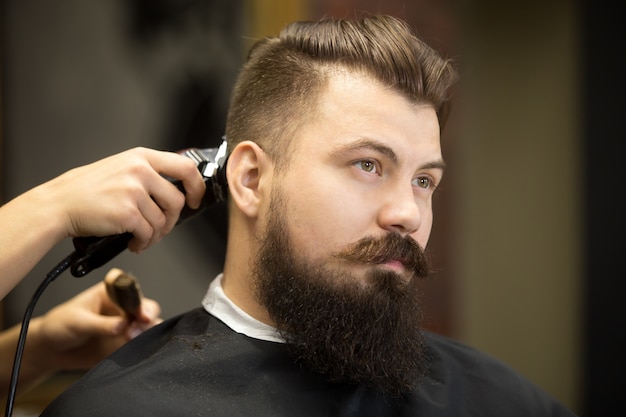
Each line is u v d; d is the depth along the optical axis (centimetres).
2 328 174
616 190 239
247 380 90
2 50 177
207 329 95
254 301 95
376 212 87
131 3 188
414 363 94
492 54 242
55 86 182
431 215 95
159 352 92
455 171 234
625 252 239
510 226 241
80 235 92
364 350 87
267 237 91
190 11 192
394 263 87
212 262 194
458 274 234
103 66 186
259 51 103
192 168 95
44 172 181
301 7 204
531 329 242
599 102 239
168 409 85
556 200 241
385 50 90
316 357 89
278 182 90
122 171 91
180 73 192
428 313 228
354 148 86
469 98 238
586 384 238
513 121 242
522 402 103
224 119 194
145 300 124
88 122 185
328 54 92
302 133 89
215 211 195
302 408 90
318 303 87
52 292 178
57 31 182
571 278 240
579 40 239
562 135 240
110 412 83
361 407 92
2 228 88
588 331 238
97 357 125
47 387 175
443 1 229
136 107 188
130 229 91
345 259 86
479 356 109
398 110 88
